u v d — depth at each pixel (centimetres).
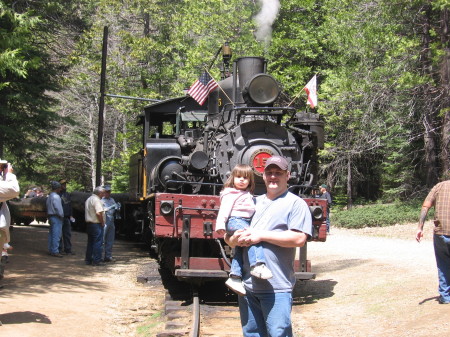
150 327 759
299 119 1084
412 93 2080
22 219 2366
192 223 905
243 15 2691
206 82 1153
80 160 3953
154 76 3055
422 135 2323
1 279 991
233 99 1059
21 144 1591
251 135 970
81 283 1049
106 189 1384
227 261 855
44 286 991
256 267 438
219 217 474
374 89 2148
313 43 2684
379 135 2406
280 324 440
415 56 2028
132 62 3109
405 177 2464
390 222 2230
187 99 1233
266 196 475
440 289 764
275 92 1003
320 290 1008
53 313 803
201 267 903
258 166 946
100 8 3222
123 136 3131
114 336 735
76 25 2202
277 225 453
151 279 1103
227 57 1280
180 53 3108
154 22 3164
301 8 2844
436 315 706
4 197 704
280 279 447
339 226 2356
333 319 787
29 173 1780
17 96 1434
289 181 979
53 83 1612
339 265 1266
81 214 2239
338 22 2339
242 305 471
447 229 750
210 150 1008
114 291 1003
